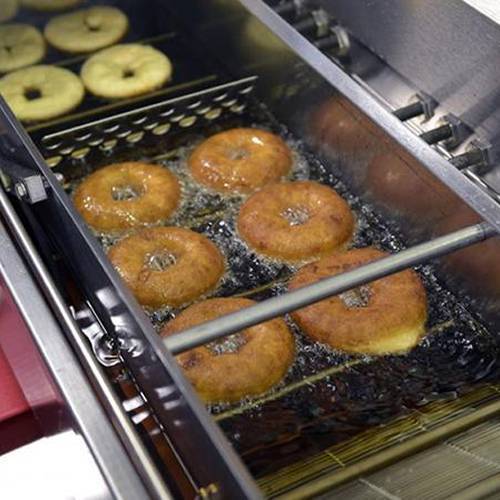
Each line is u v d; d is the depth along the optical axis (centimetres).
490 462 72
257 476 77
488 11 89
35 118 104
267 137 99
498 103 91
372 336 84
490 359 84
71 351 73
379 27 102
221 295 89
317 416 81
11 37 113
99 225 93
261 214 92
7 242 79
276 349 82
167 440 76
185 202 96
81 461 73
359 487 73
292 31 96
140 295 87
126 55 110
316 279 87
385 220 93
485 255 83
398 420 80
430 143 95
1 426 79
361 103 89
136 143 101
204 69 109
